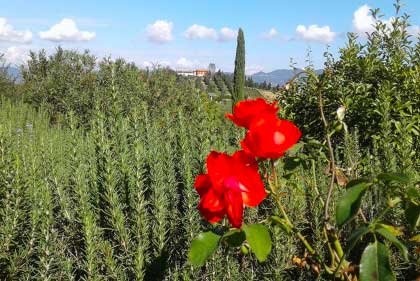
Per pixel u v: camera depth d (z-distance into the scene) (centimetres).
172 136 551
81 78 1625
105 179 319
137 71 1543
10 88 1855
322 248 234
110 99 512
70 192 405
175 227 311
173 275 270
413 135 465
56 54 1756
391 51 564
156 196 313
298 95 561
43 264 281
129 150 423
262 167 134
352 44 561
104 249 277
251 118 119
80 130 824
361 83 530
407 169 291
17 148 469
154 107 1478
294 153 142
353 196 109
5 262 285
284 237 257
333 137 515
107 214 305
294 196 270
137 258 272
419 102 514
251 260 279
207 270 267
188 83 1603
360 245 200
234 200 108
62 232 337
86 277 283
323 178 288
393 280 103
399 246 103
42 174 393
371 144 514
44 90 1672
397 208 221
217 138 435
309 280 246
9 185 302
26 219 320
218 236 117
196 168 359
